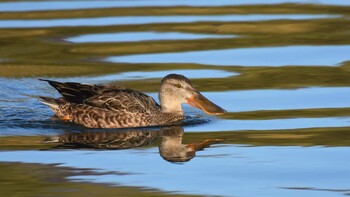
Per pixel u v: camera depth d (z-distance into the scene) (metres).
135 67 21.92
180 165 14.48
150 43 24.34
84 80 20.59
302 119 17.38
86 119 17.00
